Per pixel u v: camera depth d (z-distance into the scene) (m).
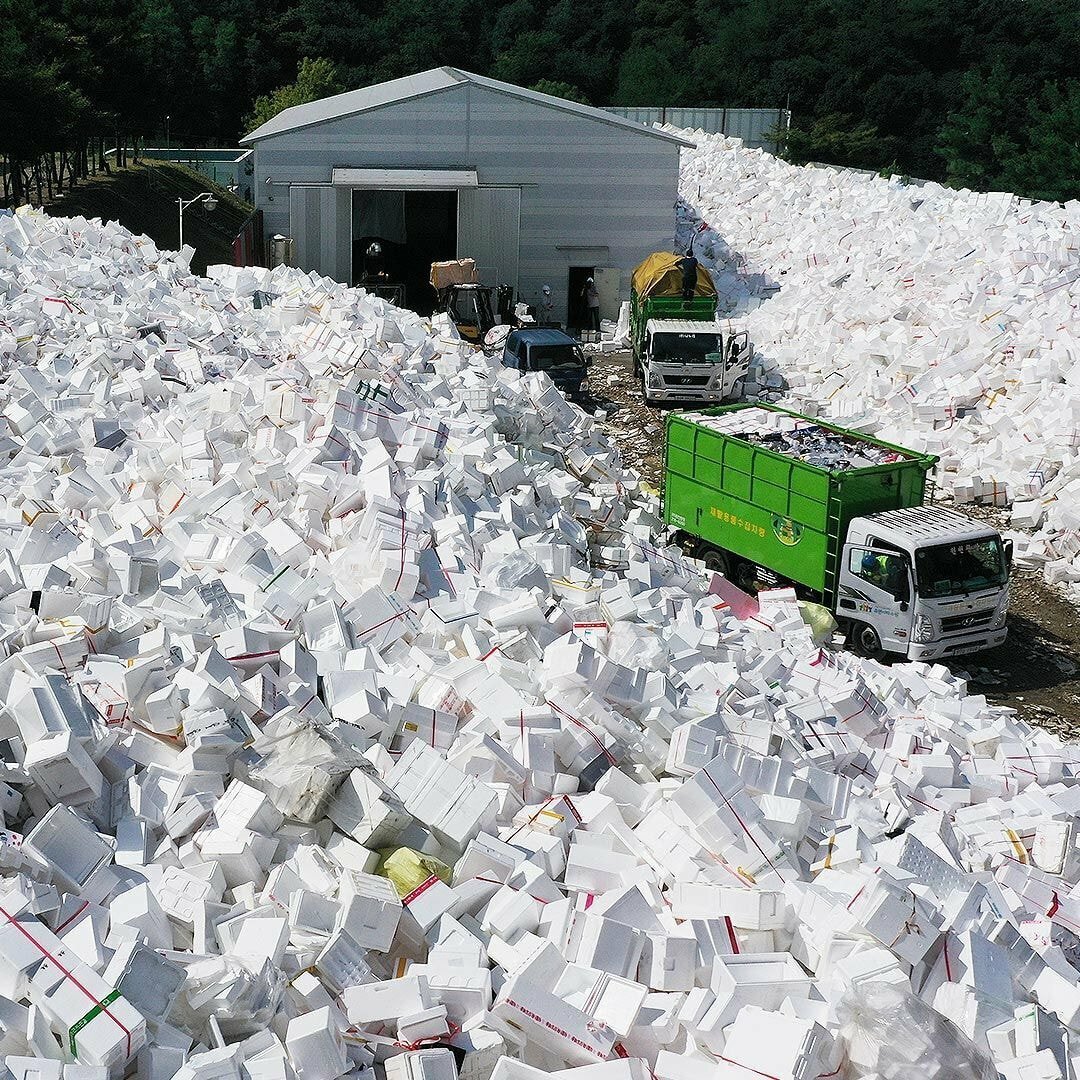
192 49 88.88
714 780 9.53
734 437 20.75
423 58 104.31
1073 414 25.77
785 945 8.74
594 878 8.91
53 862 7.74
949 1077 7.29
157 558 12.84
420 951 7.99
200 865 8.16
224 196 64.56
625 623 13.62
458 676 11.09
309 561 13.16
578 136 44.91
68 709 8.78
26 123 40.59
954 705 15.38
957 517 19.11
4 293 21.59
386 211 47.50
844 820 10.82
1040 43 97.12
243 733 9.54
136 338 21.02
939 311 33.22
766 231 48.62
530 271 46.19
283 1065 6.50
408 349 23.20
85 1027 6.34
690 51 112.12
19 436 15.96
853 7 107.56
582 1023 7.32
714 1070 7.21
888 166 91.88
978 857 11.27
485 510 16.62
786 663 15.23
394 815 8.55
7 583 10.97
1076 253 34.72
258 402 17.67
